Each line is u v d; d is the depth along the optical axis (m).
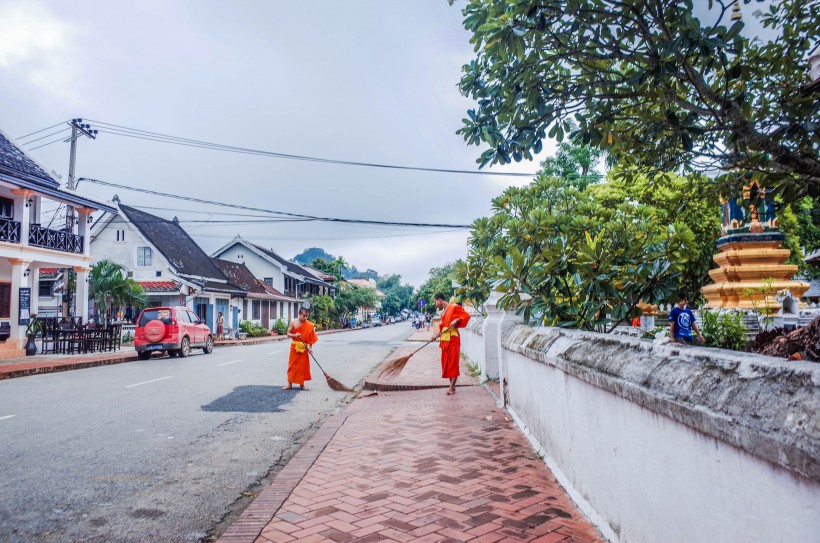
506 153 4.43
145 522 3.91
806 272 20.92
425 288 87.56
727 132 4.71
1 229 17.97
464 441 5.84
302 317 10.74
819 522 1.51
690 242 5.81
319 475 4.81
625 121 5.23
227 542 3.42
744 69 4.43
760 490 1.76
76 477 4.93
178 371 13.82
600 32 4.09
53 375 13.14
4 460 5.45
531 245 7.80
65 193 20.19
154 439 6.42
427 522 3.62
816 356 3.34
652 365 2.67
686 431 2.24
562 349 4.27
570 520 3.57
